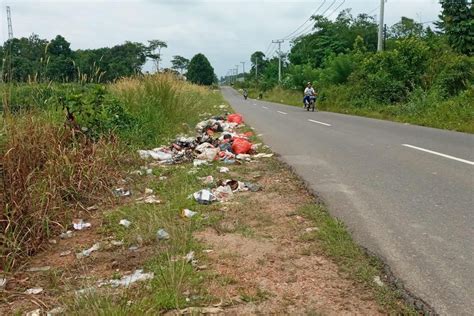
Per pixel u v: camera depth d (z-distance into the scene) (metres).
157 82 13.01
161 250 3.98
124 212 5.14
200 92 23.48
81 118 7.87
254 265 3.64
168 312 2.94
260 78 93.25
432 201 5.38
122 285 3.34
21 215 4.29
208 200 5.43
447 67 19.25
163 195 5.90
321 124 15.44
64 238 4.59
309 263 3.67
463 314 2.90
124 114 9.40
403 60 22.84
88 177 5.90
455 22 26.05
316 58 49.56
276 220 4.74
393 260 3.74
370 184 6.29
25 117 6.12
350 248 3.93
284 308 2.97
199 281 3.33
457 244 4.05
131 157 7.91
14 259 3.84
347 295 3.13
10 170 4.75
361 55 31.12
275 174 7.05
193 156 8.38
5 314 3.08
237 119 15.95
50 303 3.18
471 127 12.53
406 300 3.07
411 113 17.48
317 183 6.44
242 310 2.96
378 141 10.51
